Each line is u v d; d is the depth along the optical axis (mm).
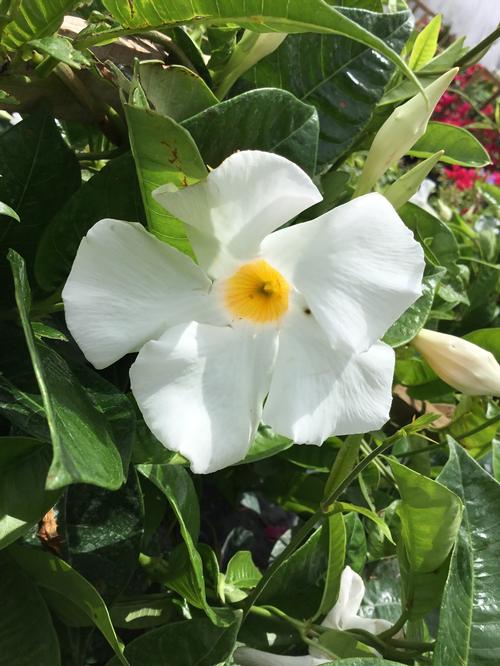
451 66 206
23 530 113
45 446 120
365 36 99
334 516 162
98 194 137
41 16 120
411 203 242
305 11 103
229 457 118
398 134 147
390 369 124
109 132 165
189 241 119
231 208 111
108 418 121
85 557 141
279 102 137
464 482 162
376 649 165
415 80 99
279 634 177
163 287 116
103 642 183
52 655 126
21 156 141
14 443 117
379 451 141
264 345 125
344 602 176
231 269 122
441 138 231
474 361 166
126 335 113
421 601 159
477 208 678
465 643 140
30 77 142
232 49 172
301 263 118
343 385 123
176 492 156
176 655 142
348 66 175
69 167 145
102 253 110
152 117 104
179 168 112
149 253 113
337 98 175
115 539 144
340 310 114
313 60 176
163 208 119
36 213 145
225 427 118
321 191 180
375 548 228
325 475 254
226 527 328
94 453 95
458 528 147
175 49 167
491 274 315
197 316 121
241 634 174
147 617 170
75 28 147
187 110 152
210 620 143
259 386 124
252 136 139
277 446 167
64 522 142
